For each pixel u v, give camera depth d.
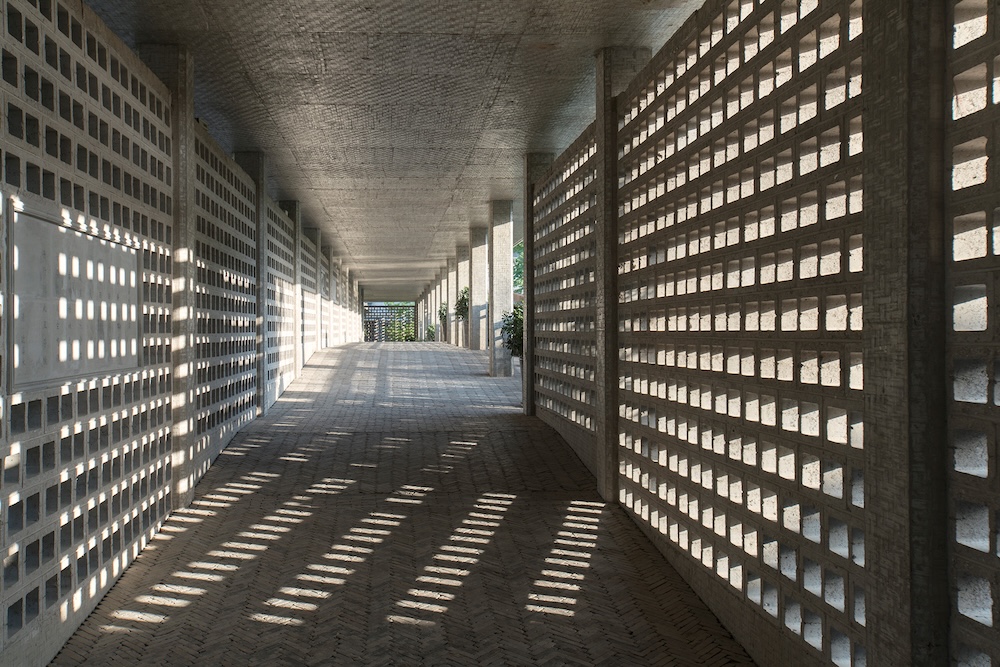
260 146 19.30
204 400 14.05
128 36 11.84
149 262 10.57
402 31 11.98
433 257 50.12
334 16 11.35
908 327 5.01
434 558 10.44
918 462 4.99
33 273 6.88
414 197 27.11
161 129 11.29
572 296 16.56
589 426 15.05
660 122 10.85
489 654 7.69
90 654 7.55
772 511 7.39
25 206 6.70
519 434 17.95
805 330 6.64
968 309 4.82
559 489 13.85
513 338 21.86
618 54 12.86
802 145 6.65
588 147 14.84
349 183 24.34
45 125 7.19
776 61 7.14
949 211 4.90
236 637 7.98
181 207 11.86
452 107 16.12
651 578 9.80
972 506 4.83
